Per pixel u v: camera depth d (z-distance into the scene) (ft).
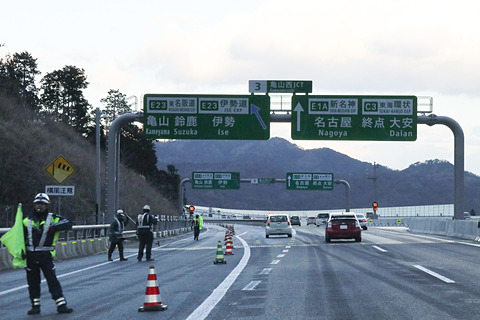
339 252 85.40
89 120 373.20
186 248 108.37
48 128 261.24
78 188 206.08
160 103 122.62
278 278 51.72
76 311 35.22
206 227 338.34
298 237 151.43
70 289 46.73
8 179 176.86
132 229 148.15
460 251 82.53
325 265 64.03
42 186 185.57
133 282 51.62
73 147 243.40
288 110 122.31
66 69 372.17
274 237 157.07
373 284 46.19
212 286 46.73
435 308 34.14
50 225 34.45
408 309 33.91
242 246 109.81
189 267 65.67
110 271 63.05
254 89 122.11
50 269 34.42
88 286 48.70
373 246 98.32
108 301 39.55
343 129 122.11
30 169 187.21
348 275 53.21
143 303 38.37
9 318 32.99
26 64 369.50
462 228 126.31
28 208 175.11
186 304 37.11
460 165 125.80
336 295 40.27
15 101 254.68
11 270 67.51
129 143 374.02
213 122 122.01
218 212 572.92
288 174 262.67
